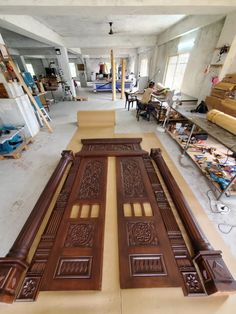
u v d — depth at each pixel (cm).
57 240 158
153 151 286
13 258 130
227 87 279
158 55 692
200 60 390
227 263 143
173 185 213
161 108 435
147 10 255
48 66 1326
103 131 412
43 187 230
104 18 419
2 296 110
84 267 138
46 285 128
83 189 219
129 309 118
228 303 120
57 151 321
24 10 244
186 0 238
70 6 233
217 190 220
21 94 355
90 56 1385
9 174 256
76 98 769
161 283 129
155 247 153
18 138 331
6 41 621
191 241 155
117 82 955
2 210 195
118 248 153
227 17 285
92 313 116
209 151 297
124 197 207
